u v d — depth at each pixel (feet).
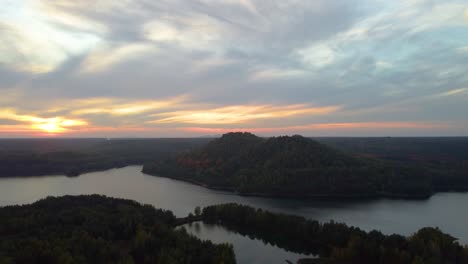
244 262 350.84
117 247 315.58
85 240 304.09
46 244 285.43
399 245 327.67
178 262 281.33
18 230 339.57
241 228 458.50
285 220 428.56
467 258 310.45
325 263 332.60
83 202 464.65
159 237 341.82
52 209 424.87
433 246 310.86
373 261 314.35
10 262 245.04
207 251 310.04
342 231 380.58
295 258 359.87
